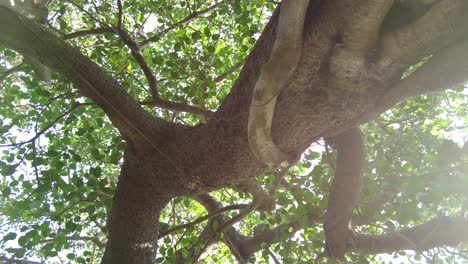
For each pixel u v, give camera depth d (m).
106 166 6.79
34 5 4.27
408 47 2.78
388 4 2.61
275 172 5.41
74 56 3.98
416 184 3.02
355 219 5.22
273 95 3.16
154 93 4.93
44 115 5.50
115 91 4.23
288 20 2.76
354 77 3.07
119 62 5.78
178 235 7.02
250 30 5.50
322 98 3.28
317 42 2.96
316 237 5.34
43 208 4.80
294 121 3.50
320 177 5.03
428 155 4.89
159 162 4.45
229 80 6.99
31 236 4.71
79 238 6.64
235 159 4.08
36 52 3.83
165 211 8.20
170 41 6.62
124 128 4.38
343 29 2.83
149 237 4.80
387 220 5.02
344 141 4.54
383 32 2.81
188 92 5.30
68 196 4.87
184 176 4.40
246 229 8.28
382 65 2.94
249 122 3.45
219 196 8.27
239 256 5.58
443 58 2.83
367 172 5.12
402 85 3.07
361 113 3.42
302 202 4.79
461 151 2.94
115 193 4.83
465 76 2.84
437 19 2.58
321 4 2.91
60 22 5.12
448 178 2.83
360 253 5.23
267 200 5.06
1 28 3.58
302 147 3.86
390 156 5.15
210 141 4.13
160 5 6.14
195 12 5.67
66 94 4.83
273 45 3.08
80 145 6.58
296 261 4.99
